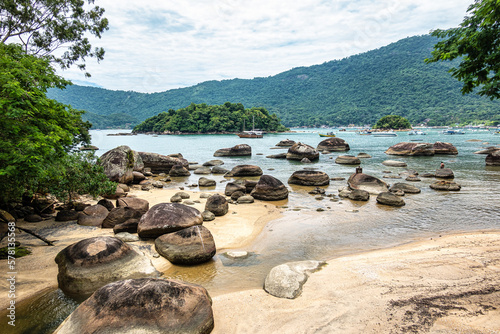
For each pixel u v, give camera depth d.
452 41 6.90
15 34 19.30
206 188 19.36
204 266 7.67
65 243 8.58
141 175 21.20
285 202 14.95
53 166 7.80
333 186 19.55
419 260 7.62
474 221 11.65
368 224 11.29
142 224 9.09
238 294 6.18
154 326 4.49
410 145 40.88
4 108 6.59
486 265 7.18
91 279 6.25
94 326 4.40
